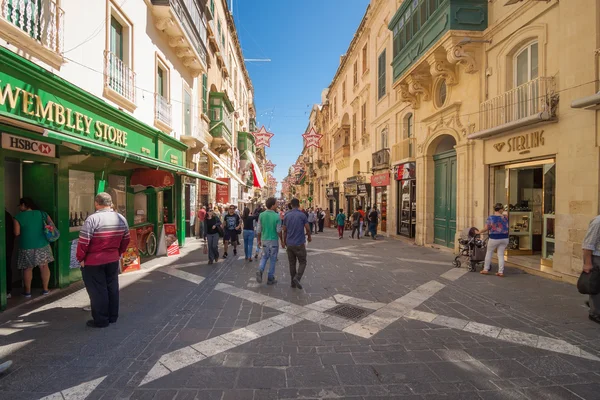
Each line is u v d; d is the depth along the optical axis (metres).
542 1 7.45
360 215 16.16
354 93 24.61
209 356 3.61
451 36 9.54
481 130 9.08
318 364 3.43
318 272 7.88
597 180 6.21
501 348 3.79
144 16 9.43
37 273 6.06
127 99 8.20
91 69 6.80
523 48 8.42
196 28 12.48
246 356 3.61
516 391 2.95
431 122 12.24
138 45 9.05
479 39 9.54
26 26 5.09
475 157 9.95
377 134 19.34
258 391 2.95
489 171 9.52
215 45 17.55
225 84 22.47
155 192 10.71
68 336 4.10
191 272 7.89
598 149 6.20
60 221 6.18
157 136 10.18
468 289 6.25
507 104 8.53
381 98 18.45
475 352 3.69
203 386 3.02
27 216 5.55
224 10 21.48
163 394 2.90
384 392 2.93
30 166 6.04
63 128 5.89
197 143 13.92
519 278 7.14
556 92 7.07
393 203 16.59
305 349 3.78
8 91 4.66
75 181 6.93
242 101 33.16
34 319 4.67
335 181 31.73
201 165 18.11
